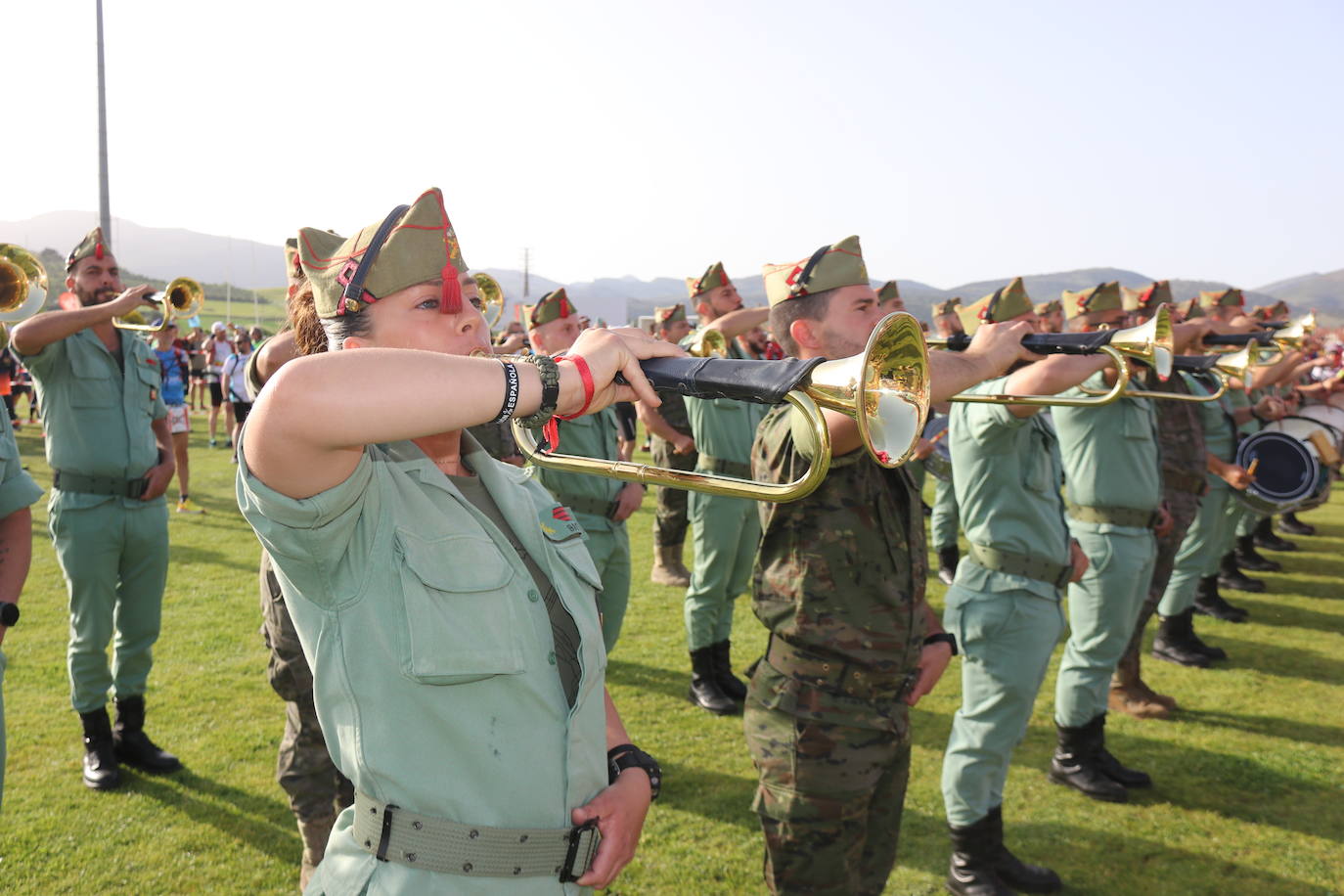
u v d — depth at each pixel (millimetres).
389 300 1238
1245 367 4402
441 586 1202
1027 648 3043
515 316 8734
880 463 1096
